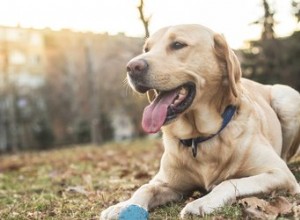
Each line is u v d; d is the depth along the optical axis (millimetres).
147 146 3346
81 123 7625
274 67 4094
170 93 894
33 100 8727
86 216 919
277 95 1202
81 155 3027
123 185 1319
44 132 7797
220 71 928
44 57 9867
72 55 8977
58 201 1125
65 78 8961
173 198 972
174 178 971
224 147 912
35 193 1380
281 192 883
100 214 893
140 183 1343
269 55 4094
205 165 929
